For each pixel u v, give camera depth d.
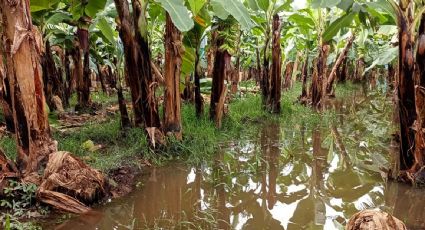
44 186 3.32
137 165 4.66
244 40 10.78
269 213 3.58
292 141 6.15
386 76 17.50
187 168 4.74
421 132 3.95
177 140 5.28
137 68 4.97
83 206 3.41
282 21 8.15
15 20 3.34
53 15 5.52
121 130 5.77
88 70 8.17
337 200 3.89
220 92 6.48
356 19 5.85
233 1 4.24
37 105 3.57
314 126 7.31
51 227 3.09
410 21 3.86
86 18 5.66
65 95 8.63
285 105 8.75
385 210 3.58
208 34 7.09
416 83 3.91
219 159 5.13
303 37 10.36
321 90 8.80
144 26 4.84
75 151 4.74
